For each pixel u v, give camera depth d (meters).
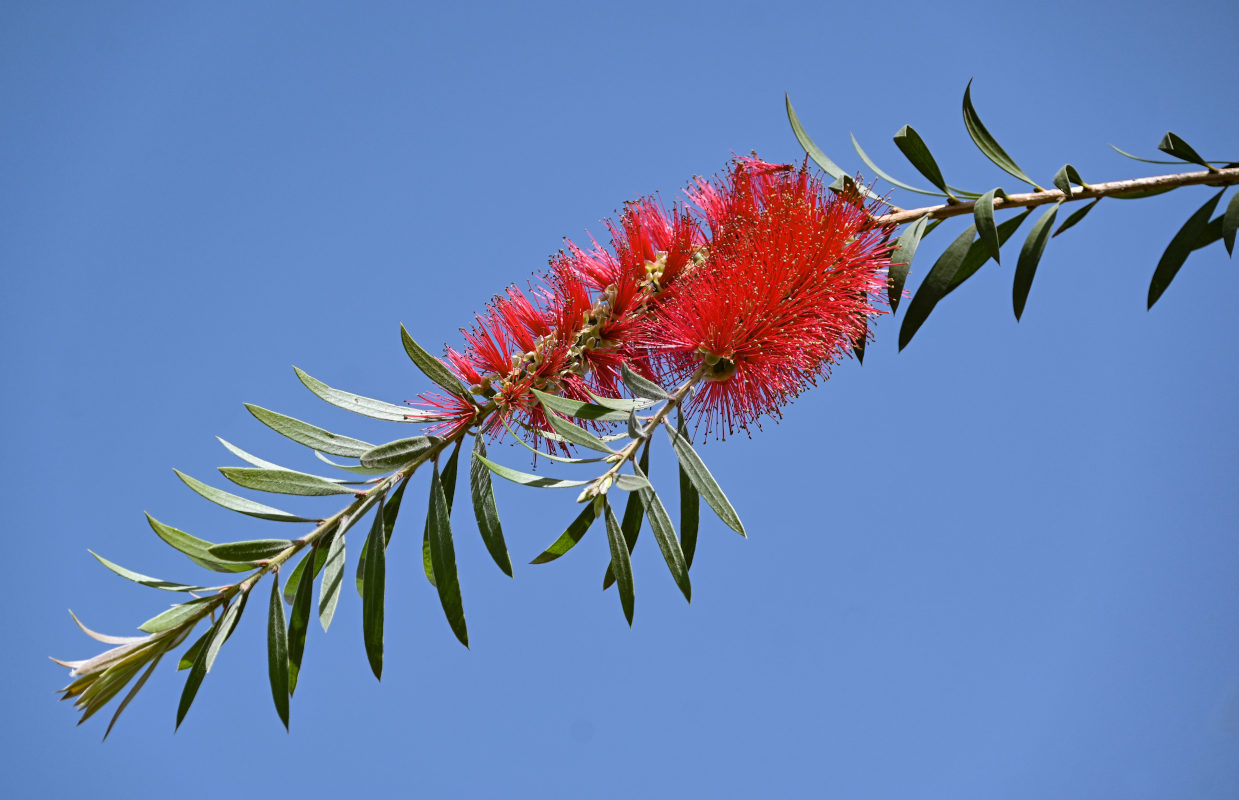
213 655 1.16
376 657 1.18
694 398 1.23
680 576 1.17
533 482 1.17
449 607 1.18
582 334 1.23
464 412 1.21
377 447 1.19
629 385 1.19
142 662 1.17
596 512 1.18
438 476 1.20
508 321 1.23
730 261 1.23
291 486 1.18
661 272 1.24
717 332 1.21
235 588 1.18
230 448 1.19
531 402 1.22
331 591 1.18
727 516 1.17
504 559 1.19
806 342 1.21
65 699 1.16
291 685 1.18
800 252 1.22
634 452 1.19
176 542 1.17
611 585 1.23
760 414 1.23
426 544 1.20
